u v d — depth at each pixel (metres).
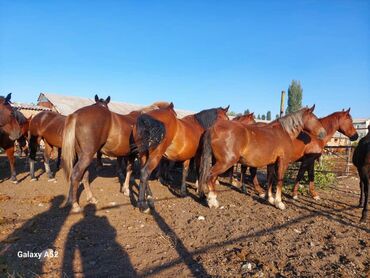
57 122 8.22
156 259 4.03
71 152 5.59
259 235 5.01
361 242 4.97
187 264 3.90
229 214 6.16
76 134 5.64
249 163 6.42
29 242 4.32
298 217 6.17
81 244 4.38
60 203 6.32
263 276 3.64
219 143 6.11
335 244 4.79
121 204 6.50
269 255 4.24
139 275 3.58
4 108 7.29
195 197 7.52
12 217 5.30
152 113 6.17
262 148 6.29
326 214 6.48
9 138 7.76
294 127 6.93
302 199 7.85
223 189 8.67
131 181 9.02
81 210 5.75
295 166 10.77
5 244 4.20
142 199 5.97
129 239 4.68
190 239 4.76
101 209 6.06
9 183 8.15
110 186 8.16
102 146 6.30
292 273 3.75
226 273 3.68
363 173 5.97
